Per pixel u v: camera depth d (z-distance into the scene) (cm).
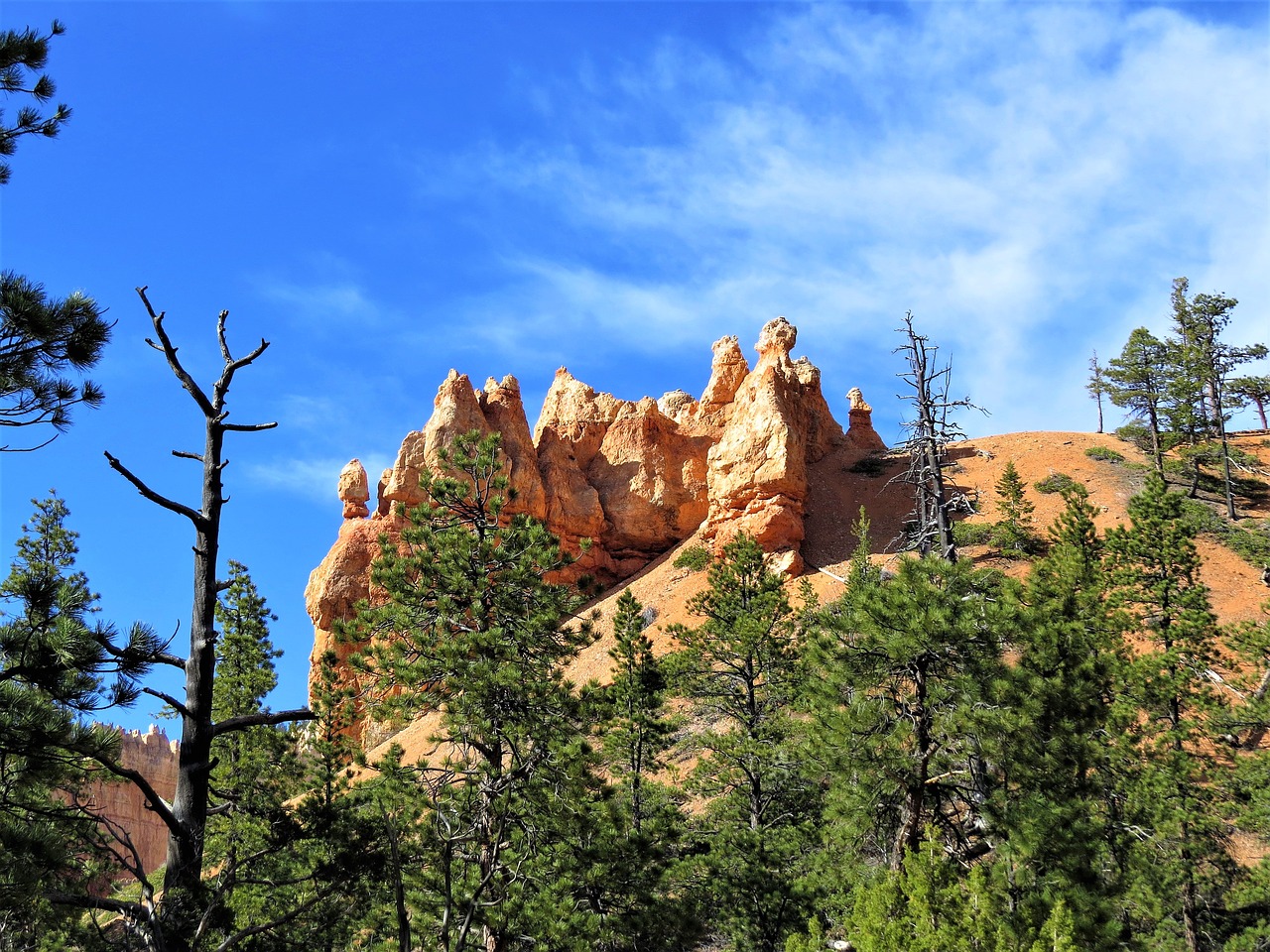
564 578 8038
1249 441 8256
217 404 1526
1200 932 2895
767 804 3600
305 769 3075
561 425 9325
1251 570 5747
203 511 1488
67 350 1572
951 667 2564
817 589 6712
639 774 3744
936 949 1867
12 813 1390
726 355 9669
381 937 2453
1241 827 3119
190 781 1433
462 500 3186
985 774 2544
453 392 8175
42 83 1698
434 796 2708
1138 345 7850
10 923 1440
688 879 3136
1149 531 4266
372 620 2997
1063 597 3209
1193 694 3516
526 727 2748
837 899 2694
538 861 2616
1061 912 1866
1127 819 2980
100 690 1313
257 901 2350
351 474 8538
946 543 4159
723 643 4153
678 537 8538
